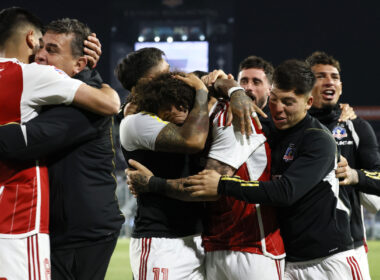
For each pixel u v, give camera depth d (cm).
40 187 235
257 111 255
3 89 229
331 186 267
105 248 255
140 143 254
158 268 247
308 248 260
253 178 253
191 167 260
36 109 236
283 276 256
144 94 259
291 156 258
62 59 253
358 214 332
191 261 255
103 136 257
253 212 249
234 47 2209
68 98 233
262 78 410
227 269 252
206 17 2370
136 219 267
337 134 346
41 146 229
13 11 247
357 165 346
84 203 247
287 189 238
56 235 246
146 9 2355
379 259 885
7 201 229
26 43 248
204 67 2386
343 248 265
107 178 259
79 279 251
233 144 246
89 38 262
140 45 2397
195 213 258
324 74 351
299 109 256
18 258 225
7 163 230
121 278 686
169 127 246
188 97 254
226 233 252
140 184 252
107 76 2219
